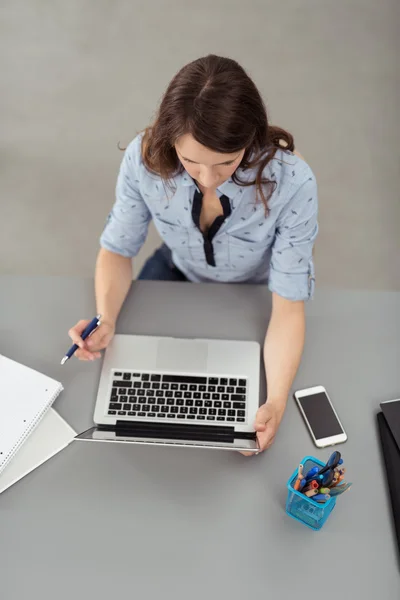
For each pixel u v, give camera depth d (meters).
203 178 1.11
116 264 1.47
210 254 1.46
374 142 2.62
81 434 1.17
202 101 0.95
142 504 1.19
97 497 1.20
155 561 1.14
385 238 2.44
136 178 1.31
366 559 1.13
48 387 1.30
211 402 1.28
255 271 1.59
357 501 1.19
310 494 1.08
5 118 2.67
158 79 2.76
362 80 2.76
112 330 1.37
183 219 1.36
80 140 2.63
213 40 2.85
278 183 1.23
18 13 2.93
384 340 1.38
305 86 2.74
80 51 2.83
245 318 1.42
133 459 1.24
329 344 1.38
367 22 2.90
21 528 1.17
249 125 0.99
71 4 2.95
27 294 1.45
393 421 1.25
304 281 1.36
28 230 2.46
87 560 1.14
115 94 2.73
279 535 1.16
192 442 1.18
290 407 1.30
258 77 2.76
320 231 2.45
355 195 2.51
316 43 2.84
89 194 2.53
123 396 1.29
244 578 1.12
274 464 1.23
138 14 2.92
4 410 1.27
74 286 1.47
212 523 1.17
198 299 1.45
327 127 2.65
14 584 1.12
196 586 1.11
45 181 2.55
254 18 2.90
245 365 1.33
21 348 1.38
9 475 1.22
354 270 2.38
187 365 1.33
